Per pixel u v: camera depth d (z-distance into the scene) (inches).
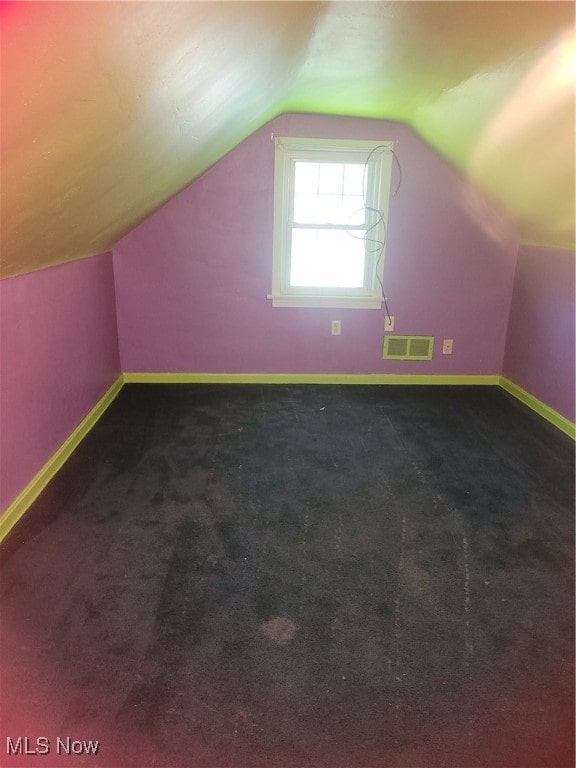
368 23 72.2
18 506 89.4
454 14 65.7
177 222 148.1
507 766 51.7
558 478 107.8
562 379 133.5
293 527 89.4
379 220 151.6
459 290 158.6
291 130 143.4
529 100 82.9
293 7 57.0
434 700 58.5
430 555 83.1
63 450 109.3
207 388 157.3
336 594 74.2
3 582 74.7
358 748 53.1
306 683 60.2
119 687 59.0
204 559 80.7
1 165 46.0
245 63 66.7
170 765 51.1
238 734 54.2
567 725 55.9
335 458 114.5
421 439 125.4
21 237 70.9
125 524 88.8
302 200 151.7
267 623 68.7
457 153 128.7
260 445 119.9
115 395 149.6
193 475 105.6
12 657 62.4
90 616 68.9
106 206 93.3
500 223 150.9
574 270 127.4
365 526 90.2
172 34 43.4
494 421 137.4
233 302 155.7
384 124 144.2
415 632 67.8
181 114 69.3
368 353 162.6
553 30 63.7
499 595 74.6
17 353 89.7
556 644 66.3
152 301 154.0
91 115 49.4
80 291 121.6
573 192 102.4
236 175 145.4
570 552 84.4
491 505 97.5
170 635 66.2
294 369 162.6
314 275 158.2
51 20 31.2
